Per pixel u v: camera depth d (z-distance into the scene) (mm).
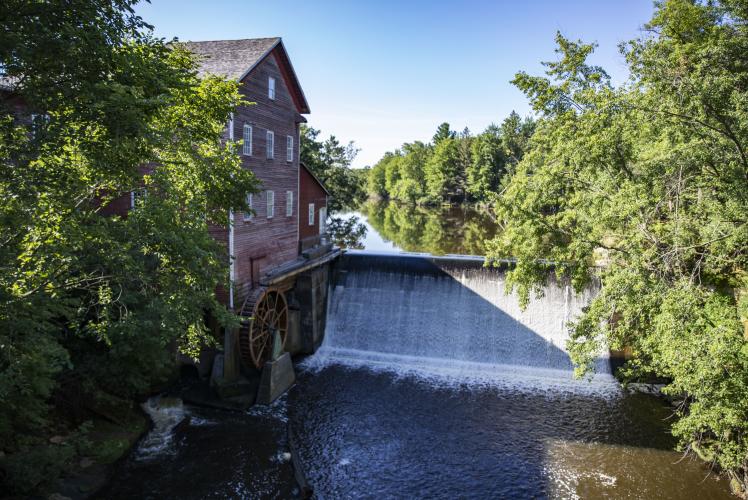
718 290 15398
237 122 19766
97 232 10109
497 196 17922
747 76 12008
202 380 20203
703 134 12438
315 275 24859
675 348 11992
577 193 16156
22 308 9398
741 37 12742
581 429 18078
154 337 14914
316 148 45750
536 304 23938
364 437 17234
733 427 12484
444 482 14906
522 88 17062
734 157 12250
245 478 14539
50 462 12297
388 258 26234
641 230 13703
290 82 24031
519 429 18031
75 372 15336
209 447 16062
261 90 21484
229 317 14383
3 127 9211
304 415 18625
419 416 18828
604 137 14023
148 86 10422
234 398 19172
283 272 22484
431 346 24844
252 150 21078
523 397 20578
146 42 11117
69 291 13930
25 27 8594
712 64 12289
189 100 13688
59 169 9227
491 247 18328
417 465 15703
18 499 11438
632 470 15594
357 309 26250
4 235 9336
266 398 19312
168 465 14922
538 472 15461
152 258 13812
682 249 12711
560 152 15773
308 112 25672
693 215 14188
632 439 17438
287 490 14109
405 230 59406
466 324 24688
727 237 12375
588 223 15688
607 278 14633
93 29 9070
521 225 17047
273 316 22469
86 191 10977
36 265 9594
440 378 22359
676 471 15531
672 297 12336
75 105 9125
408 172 106812
